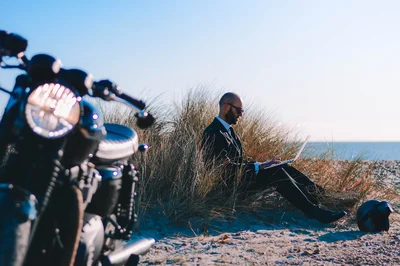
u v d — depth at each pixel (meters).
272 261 4.51
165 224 5.61
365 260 4.59
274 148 7.62
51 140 2.08
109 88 2.41
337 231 5.89
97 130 2.32
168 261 4.41
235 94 6.54
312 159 7.82
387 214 5.88
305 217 6.41
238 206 6.24
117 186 2.68
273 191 6.63
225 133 6.46
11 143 2.12
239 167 6.40
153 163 6.22
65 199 2.20
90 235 2.48
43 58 2.05
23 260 1.93
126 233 2.85
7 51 2.08
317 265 4.41
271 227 5.95
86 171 2.31
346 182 7.25
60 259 2.21
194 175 6.05
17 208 1.95
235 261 4.48
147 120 2.72
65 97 2.04
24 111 1.95
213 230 5.62
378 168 11.38
